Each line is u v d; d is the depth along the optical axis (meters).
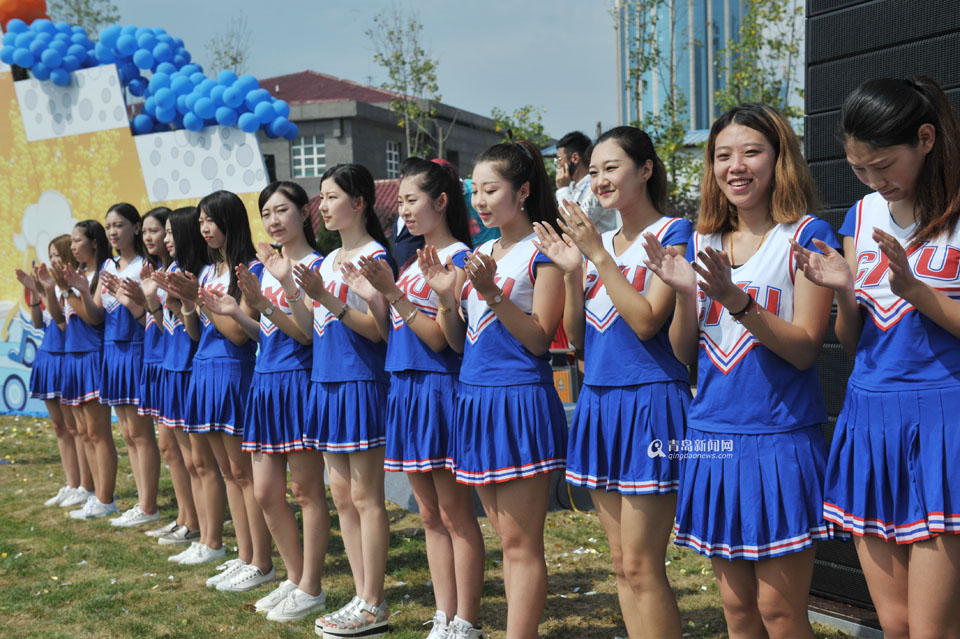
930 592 1.95
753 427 2.17
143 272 4.73
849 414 2.12
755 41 17.02
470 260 2.63
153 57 8.21
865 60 3.31
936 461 1.93
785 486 2.14
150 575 4.30
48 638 3.51
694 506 2.29
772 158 2.22
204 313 4.17
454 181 3.27
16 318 9.22
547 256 2.65
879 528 2.03
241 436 4.08
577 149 5.37
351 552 3.56
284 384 3.70
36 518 5.43
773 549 2.14
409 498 5.44
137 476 5.29
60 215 8.81
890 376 2.01
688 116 24.72
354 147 20.94
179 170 8.00
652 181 2.61
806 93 3.51
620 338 2.52
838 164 3.42
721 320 2.23
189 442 4.54
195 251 4.46
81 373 5.41
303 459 3.68
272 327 3.75
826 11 3.43
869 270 2.10
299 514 5.40
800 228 2.18
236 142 7.65
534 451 2.79
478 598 3.21
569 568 4.24
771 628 2.20
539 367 2.84
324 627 3.44
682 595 3.77
